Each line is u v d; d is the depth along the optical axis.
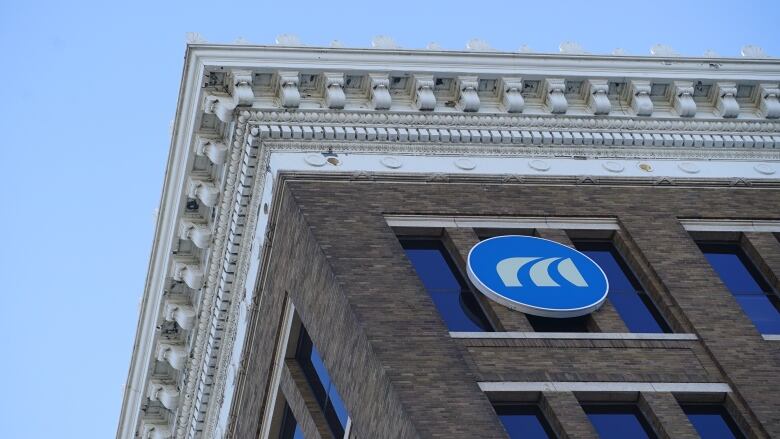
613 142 65.88
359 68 64.81
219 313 65.50
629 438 55.44
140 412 69.94
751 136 67.50
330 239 59.06
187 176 65.19
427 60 65.69
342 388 56.78
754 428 55.75
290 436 62.16
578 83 67.00
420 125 64.62
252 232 64.12
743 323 58.81
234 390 64.94
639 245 61.34
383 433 54.00
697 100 68.25
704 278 60.34
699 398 56.69
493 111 65.75
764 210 64.12
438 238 61.06
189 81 64.50
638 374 56.50
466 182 62.88
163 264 67.00
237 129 63.78
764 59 69.19
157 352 68.44
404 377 54.22
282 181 62.00
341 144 63.50
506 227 61.44
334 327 57.31
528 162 64.31
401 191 61.84
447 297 58.78
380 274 57.84
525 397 55.28
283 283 61.31
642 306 60.09
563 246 60.72
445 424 52.84
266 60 64.50
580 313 58.34
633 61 67.75
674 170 65.44
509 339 56.62
